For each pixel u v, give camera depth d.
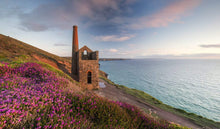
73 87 8.91
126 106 8.28
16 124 2.85
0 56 33.41
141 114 7.57
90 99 5.86
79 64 26.48
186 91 78.00
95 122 4.59
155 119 7.93
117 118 5.42
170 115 23.77
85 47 32.44
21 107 3.39
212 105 57.16
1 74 6.90
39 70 9.93
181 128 7.20
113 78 108.56
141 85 86.19
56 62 54.09
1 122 2.65
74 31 39.59
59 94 5.39
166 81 105.94
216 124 23.38
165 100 60.00
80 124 3.84
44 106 3.94
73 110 4.70
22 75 8.45
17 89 4.75
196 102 59.91
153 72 165.88
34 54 51.09
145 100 31.31
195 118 25.16
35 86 6.01
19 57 19.27
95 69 27.97
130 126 5.45
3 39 55.44
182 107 53.38
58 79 9.20
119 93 31.28
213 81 118.56
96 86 28.30
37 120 3.22
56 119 3.46
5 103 3.43
